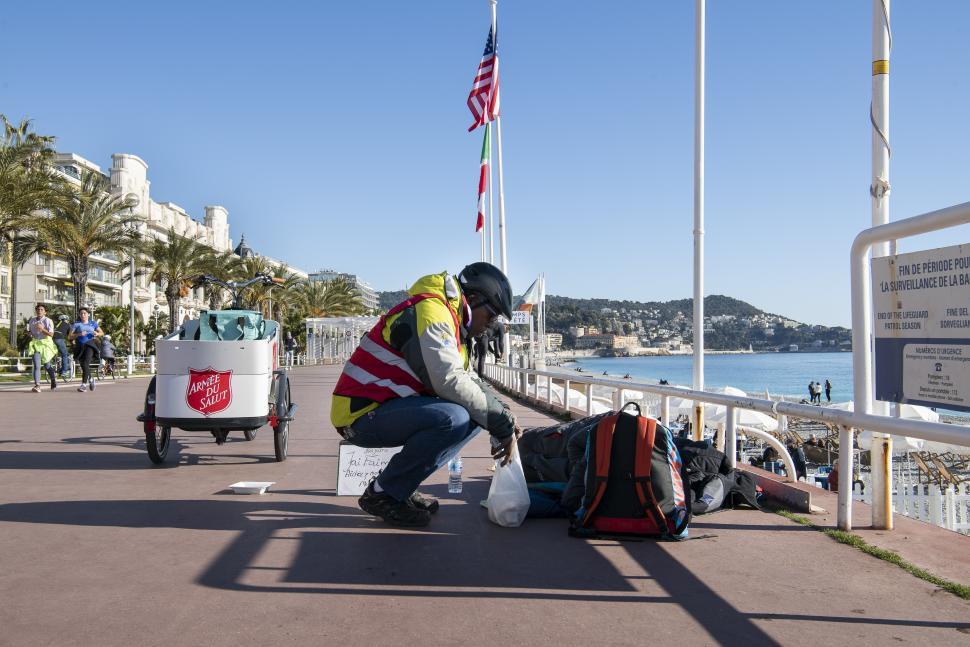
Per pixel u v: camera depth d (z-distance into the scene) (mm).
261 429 10578
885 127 4965
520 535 4461
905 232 4059
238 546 4133
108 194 41344
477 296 4672
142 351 70000
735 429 5605
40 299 67000
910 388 3979
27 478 6320
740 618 3090
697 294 8344
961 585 3461
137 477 6414
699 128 8453
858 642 2846
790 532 4547
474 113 19281
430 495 5715
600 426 4516
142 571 3662
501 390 23438
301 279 69750
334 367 50031
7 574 3605
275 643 2789
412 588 3439
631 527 4320
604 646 2795
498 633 2908
